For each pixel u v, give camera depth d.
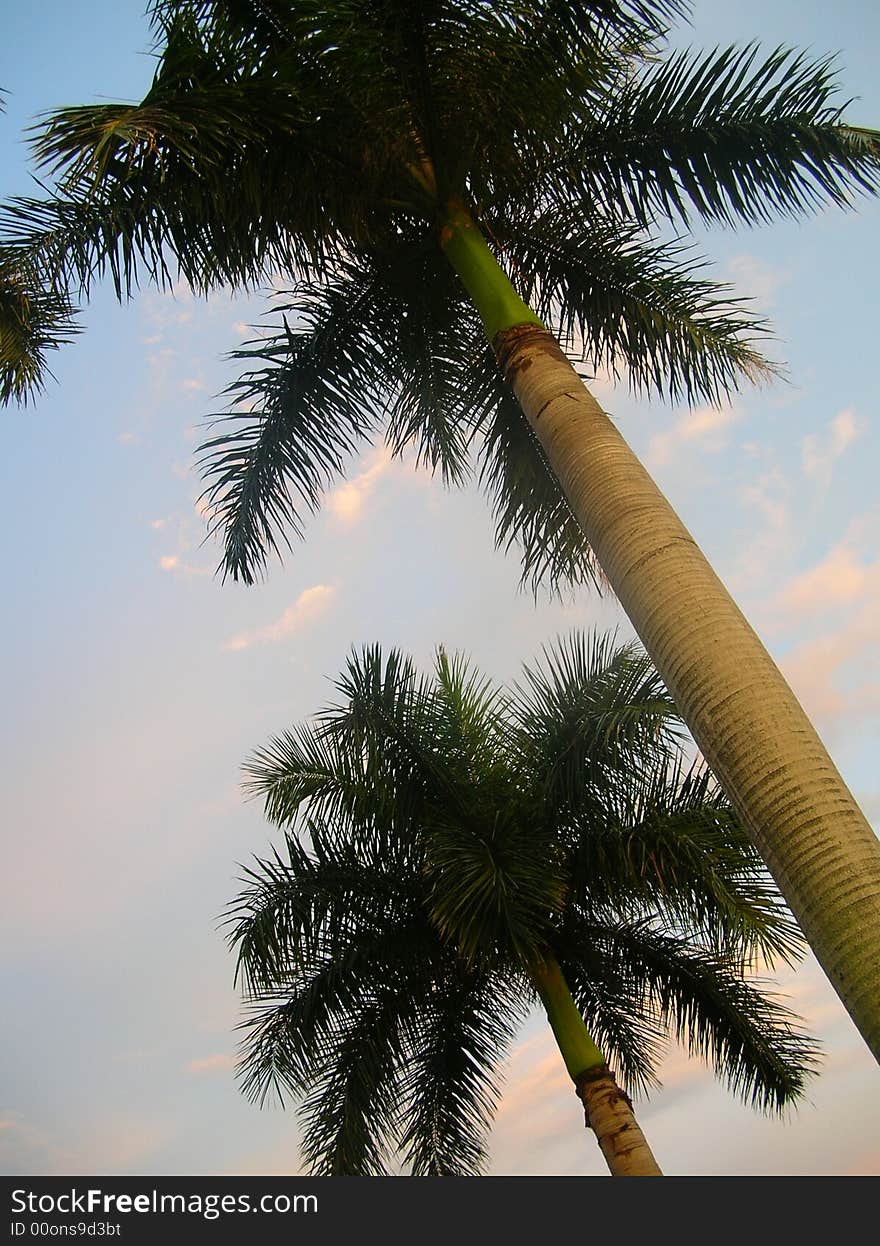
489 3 7.23
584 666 12.20
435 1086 11.67
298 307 8.66
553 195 8.31
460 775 11.84
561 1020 10.93
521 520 9.34
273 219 7.61
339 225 7.90
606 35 7.46
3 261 6.77
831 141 7.88
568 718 11.80
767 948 10.23
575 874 11.53
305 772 12.20
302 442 8.90
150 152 6.65
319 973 11.48
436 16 7.21
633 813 11.41
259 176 7.32
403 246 8.32
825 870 4.22
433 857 10.96
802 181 8.06
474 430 9.31
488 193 8.09
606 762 11.42
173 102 6.46
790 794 4.42
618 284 8.48
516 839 11.19
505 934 10.86
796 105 7.98
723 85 8.05
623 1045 11.87
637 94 8.13
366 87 7.35
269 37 7.51
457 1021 11.92
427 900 10.66
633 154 8.23
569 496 6.08
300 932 11.27
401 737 11.83
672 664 5.03
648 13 7.37
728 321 8.41
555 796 11.55
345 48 7.22
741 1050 11.52
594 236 8.41
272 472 8.86
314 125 7.34
